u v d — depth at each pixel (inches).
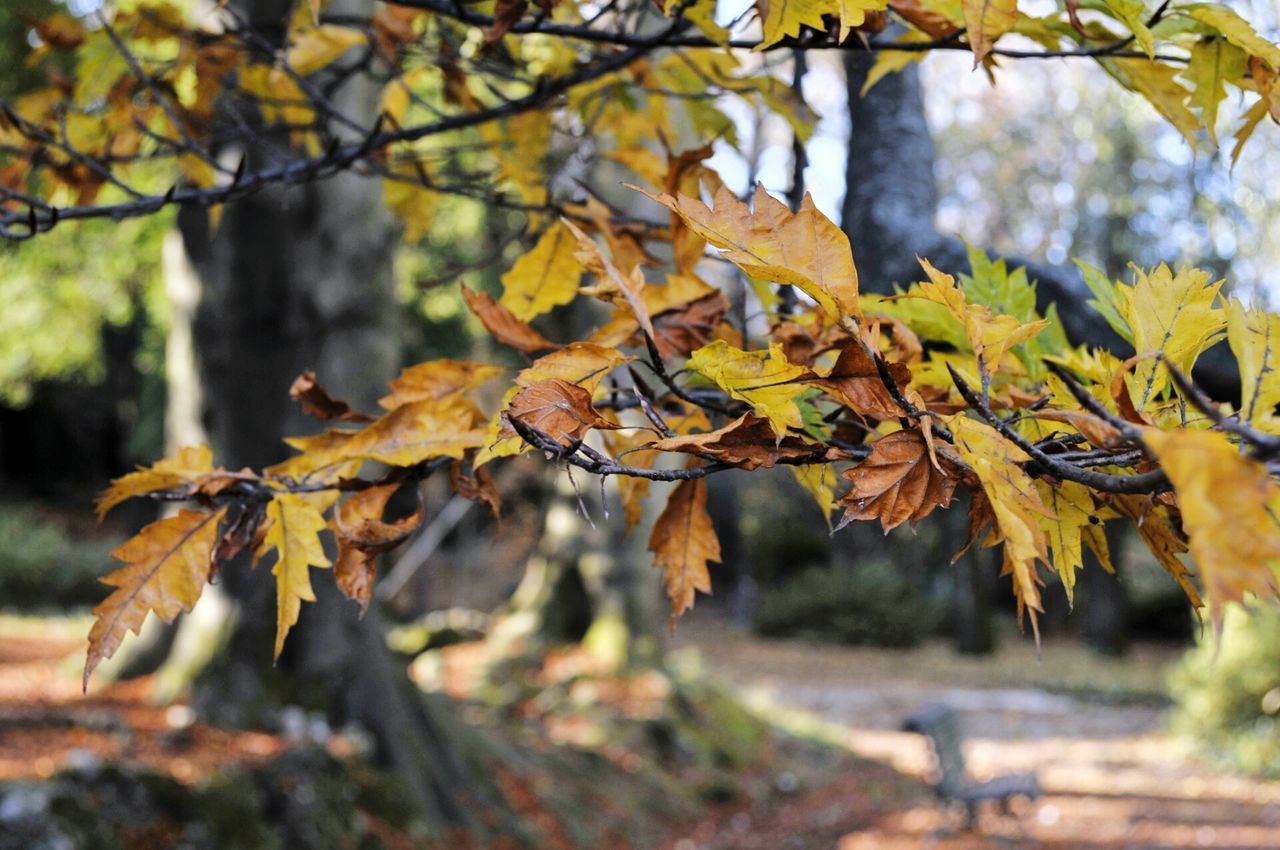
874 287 68.3
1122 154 758.5
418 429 37.6
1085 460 26.5
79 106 71.9
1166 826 357.1
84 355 636.7
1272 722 469.1
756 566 1042.1
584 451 28.3
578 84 64.0
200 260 301.3
